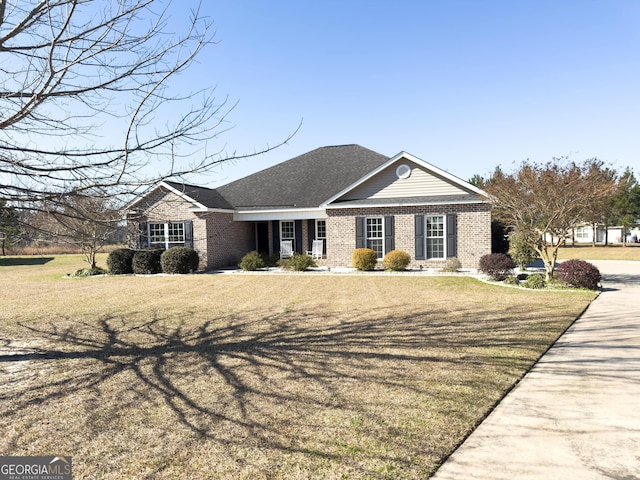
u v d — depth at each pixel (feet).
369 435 12.51
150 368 19.36
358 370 18.51
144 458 11.45
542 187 43.01
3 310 35.14
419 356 20.42
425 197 60.95
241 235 74.43
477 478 10.26
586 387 16.21
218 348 22.47
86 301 39.22
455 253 58.34
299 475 10.45
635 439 12.14
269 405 14.92
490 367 18.61
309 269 63.72
